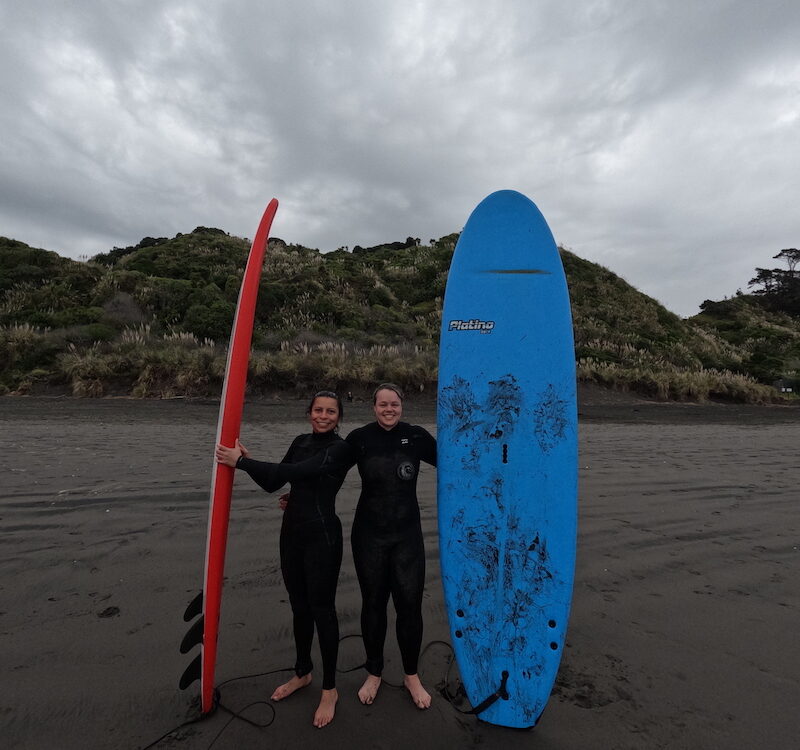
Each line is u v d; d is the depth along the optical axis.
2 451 6.07
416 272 25.84
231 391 2.15
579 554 3.57
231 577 3.03
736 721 1.92
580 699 2.06
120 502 4.25
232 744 1.76
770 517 4.48
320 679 2.19
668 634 2.56
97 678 2.09
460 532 2.32
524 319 2.50
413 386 12.79
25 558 3.17
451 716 1.96
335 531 2.08
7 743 1.73
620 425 11.02
